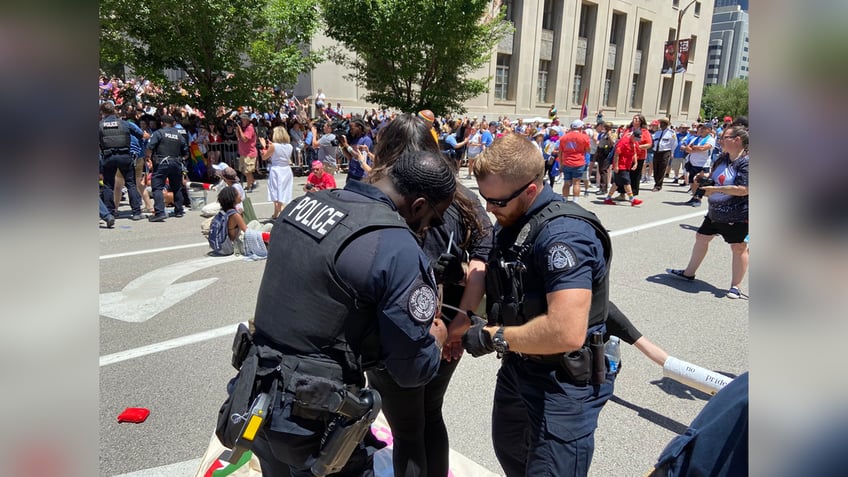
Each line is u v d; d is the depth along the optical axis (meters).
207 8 11.45
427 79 15.48
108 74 15.62
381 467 2.48
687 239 7.55
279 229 1.62
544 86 30.39
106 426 2.92
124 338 4.07
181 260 6.20
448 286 2.21
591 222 1.71
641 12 34.78
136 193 8.49
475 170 1.80
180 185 8.66
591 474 2.55
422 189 1.67
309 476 1.65
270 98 13.76
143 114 12.80
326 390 1.46
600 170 12.00
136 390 3.30
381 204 1.60
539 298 1.73
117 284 5.32
